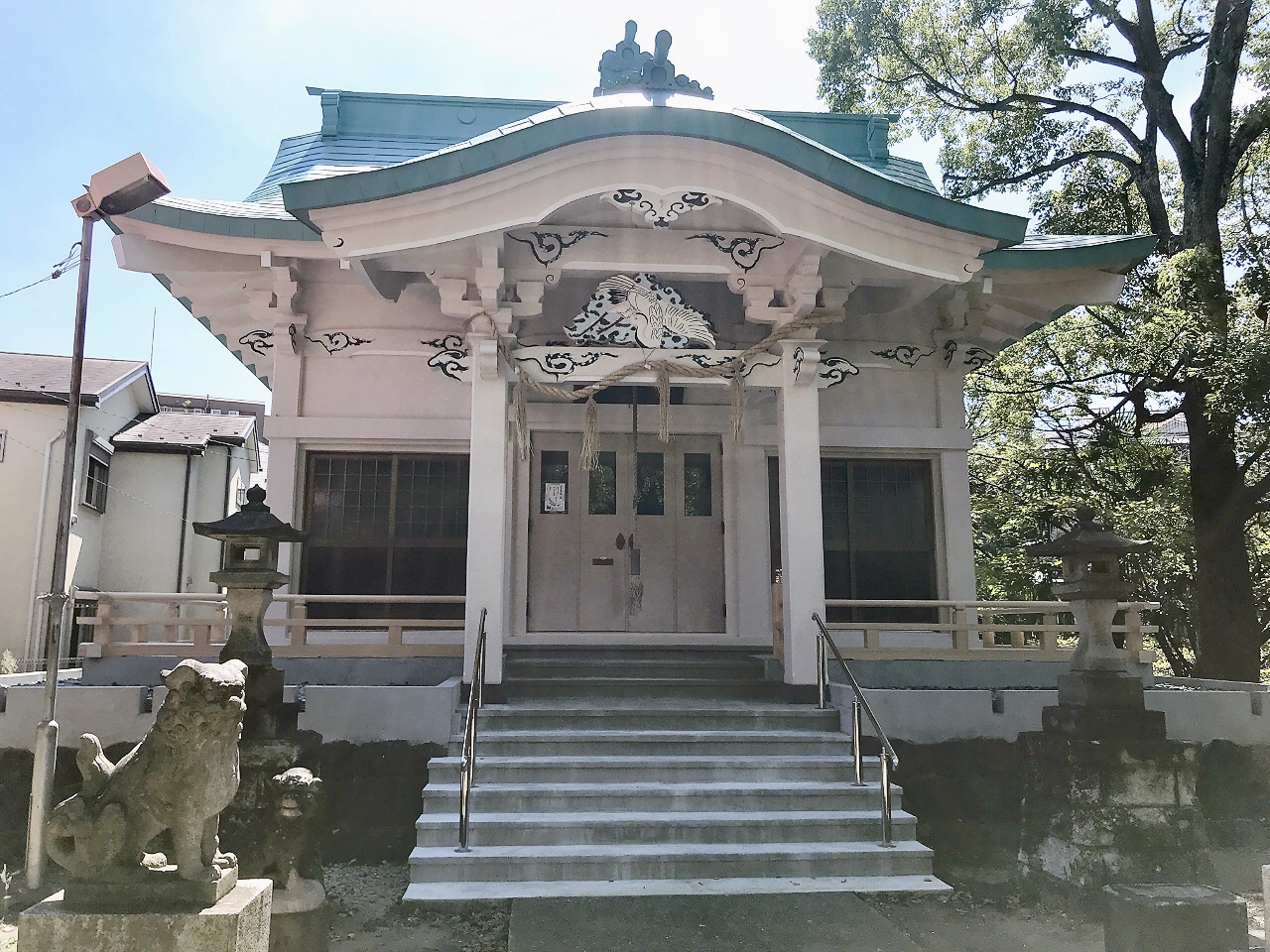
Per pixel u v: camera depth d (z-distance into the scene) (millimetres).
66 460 6547
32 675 10453
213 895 3828
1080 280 10742
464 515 10750
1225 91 15422
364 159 11453
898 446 11289
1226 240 17266
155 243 10000
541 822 6719
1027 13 17234
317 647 8984
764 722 8148
